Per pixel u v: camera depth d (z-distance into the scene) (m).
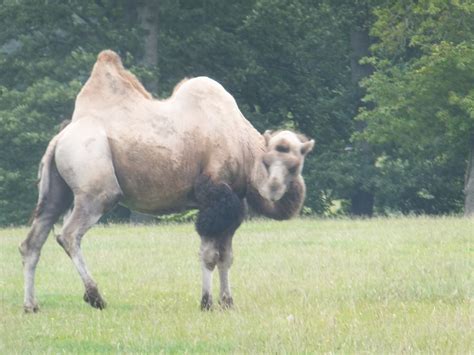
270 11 110.62
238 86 111.75
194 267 48.56
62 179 36.06
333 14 114.88
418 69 105.19
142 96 36.34
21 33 109.75
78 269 35.38
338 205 128.12
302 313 32.94
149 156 35.50
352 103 117.44
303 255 51.84
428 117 101.81
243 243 59.19
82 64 100.31
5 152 103.75
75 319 33.50
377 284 39.62
